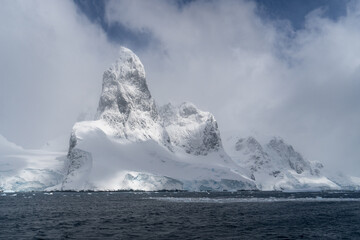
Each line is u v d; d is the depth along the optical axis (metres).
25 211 105.62
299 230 69.62
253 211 106.69
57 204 134.50
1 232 65.38
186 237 61.09
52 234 63.41
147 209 113.19
